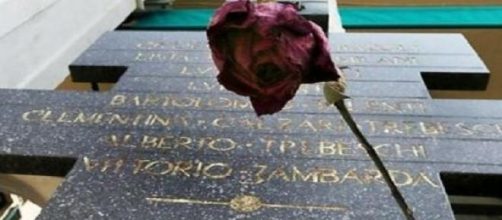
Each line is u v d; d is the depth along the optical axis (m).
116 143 1.07
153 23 2.88
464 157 1.00
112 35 1.82
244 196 0.89
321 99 1.23
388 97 1.26
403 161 0.98
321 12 1.81
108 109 1.22
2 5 1.72
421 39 1.71
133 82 1.38
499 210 1.62
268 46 0.52
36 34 1.95
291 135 1.08
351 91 1.29
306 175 0.94
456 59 1.53
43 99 1.29
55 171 1.05
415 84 1.34
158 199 0.89
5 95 1.31
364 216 0.83
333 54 1.57
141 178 0.95
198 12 3.04
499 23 2.81
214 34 0.53
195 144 1.05
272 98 0.55
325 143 1.04
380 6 3.14
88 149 1.05
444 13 2.99
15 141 1.09
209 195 0.89
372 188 0.90
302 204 0.87
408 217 0.65
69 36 2.23
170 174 0.96
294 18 0.54
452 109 1.20
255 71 0.53
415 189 0.90
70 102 1.27
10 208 1.89
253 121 1.14
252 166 0.97
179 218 0.84
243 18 0.52
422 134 1.08
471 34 2.84
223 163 0.98
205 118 1.16
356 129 0.60
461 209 1.63
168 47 1.68
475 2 3.12
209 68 1.47
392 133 1.08
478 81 1.43
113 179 0.95
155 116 1.18
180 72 1.45
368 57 1.54
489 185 0.96
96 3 2.49
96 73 1.55
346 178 0.93
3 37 1.73
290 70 0.53
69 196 0.90
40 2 1.96
